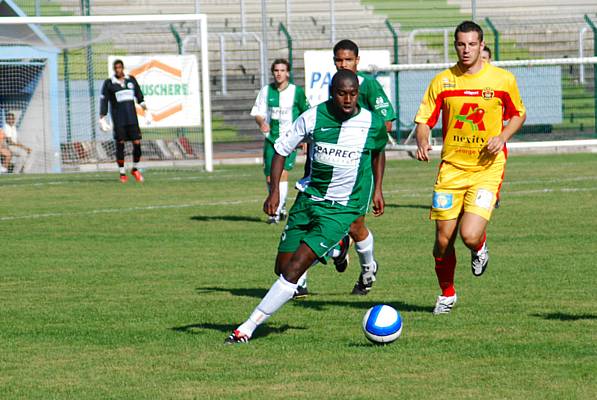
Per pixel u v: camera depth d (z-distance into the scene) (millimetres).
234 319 20359
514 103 19750
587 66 81188
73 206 43969
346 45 23438
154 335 18906
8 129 67438
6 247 31891
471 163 20078
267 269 27016
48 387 15273
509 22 85875
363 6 90375
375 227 35125
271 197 18438
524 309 20703
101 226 36812
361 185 18500
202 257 29312
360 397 14305
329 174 18406
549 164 62094
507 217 36781
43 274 26719
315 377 15484
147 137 72250
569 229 33219
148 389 15000
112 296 23297
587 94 77625
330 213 18344
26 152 68312
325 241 18109
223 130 78375
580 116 75688
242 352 17297
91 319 20641
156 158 71062
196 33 80938
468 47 19609
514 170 58031
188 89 67250
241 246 31453
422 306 21438
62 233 35094
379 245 30969
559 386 14664
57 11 80438
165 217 39250
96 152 70000
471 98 19766
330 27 84938
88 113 71688
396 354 16906
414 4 91562
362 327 18016
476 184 20062
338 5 89938
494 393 14391
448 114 20062
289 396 14445
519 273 25312
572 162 63500
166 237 33719
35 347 18125
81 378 15781
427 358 16578
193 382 15344
